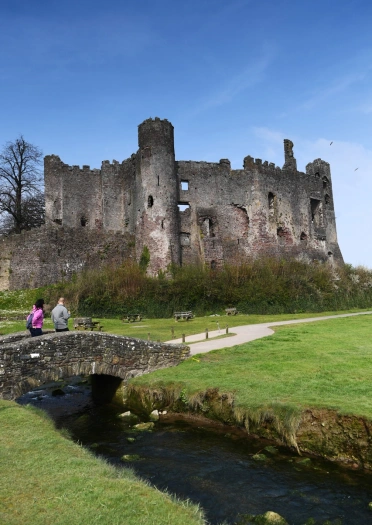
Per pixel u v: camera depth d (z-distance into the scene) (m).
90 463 6.60
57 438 7.63
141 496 5.61
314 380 10.51
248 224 45.66
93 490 5.66
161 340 18.55
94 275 33.84
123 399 12.52
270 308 33.28
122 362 12.53
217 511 6.56
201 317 30.81
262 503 6.75
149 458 8.66
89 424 11.17
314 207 53.34
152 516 5.11
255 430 9.24
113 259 38.72
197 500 6.90
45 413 10.14
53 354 11.23
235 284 34.94
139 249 39.62
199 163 44.50
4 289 36.53
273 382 10.55
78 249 37.25
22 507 5.13
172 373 12.38
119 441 9.74
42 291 33.41
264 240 45.47
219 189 44.81
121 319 30.14
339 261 53.47
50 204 43.31
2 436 7.52
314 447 8.21
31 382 10.75
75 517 4.95
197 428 10.21
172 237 39.62
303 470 7.73
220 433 9.73
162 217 39.62
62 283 34.28
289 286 35.31
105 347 12.23
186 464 8.29
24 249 36.19
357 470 7.54
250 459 8.32
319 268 40.34
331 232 54.09
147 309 31.91
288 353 13.77
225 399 10.11
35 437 7.54
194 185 43.88
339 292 37.03
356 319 23.97
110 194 45.22
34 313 13.16
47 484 5.76
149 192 40.06
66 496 5.45
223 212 44.56
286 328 20.84
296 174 50.81
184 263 41.47
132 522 4.93
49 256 35.56
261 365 12.32
